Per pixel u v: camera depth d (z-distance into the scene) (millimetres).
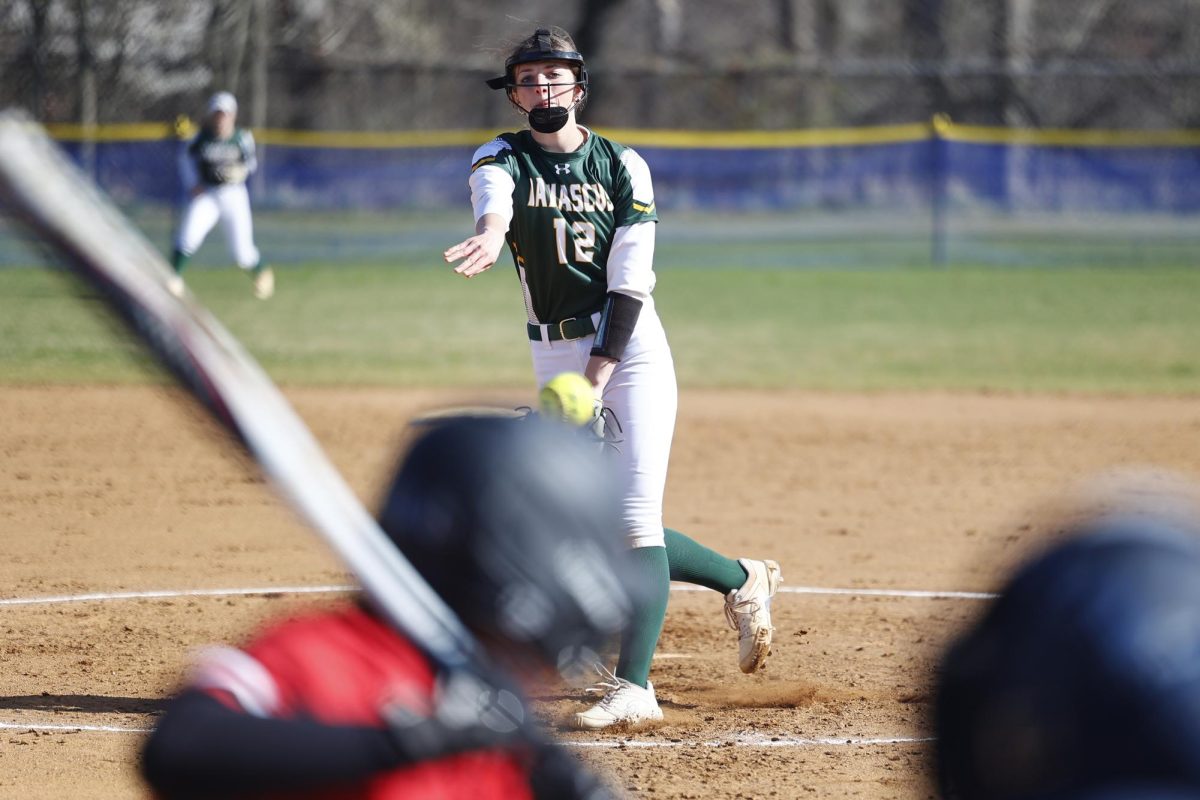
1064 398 47156
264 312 65500
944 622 24203
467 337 59031
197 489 34094
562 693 19938
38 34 100500
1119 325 64438
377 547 6086
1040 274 84750
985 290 77375
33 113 100312
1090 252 93938
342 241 92812
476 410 6426
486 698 6051
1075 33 136875
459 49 132125
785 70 103812
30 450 37656
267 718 6051
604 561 6086
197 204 56062
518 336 59625
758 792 16125
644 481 17875
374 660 6547
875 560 28625
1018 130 115875
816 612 24906
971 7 136500
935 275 84500
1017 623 4109
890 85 129125
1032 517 32062
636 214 17641
